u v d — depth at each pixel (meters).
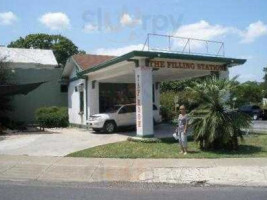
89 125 23.12
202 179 10.67
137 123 18.59
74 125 28.98
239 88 15.52
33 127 28.02
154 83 29.45
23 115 30.77
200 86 15.37
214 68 21.09
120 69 21.47
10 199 8.45
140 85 18.31
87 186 10.11
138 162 13.08
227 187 9.91
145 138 17.88
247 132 18.59
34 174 11.70
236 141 15.10
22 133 23.33
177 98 31.33
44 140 19.47
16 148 16.80
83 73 25.31
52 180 10.96
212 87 15.08
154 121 25.28
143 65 18.39
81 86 27.50
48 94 31.67
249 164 12.34
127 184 10.37
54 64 36.38
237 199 8.46
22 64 34.75
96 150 15.61
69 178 11.20
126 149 15.76
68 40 54.62
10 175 11.59
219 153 14.52
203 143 15.38
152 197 8.70
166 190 9.56
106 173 11.66
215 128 14.68
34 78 31.16
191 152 14.83
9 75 29.06
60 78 32.03
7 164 13.09
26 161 13.58
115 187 9.98
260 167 11.88
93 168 12.30
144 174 11.41
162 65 18.98
